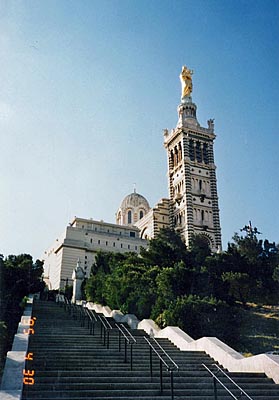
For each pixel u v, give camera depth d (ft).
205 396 53.01
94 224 343.67
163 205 352.28
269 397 53.88
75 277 189.26
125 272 159.12
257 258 203.72
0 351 73.97
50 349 70.28
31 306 125.08
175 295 132.57
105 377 56.65
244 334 121.70
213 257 194.80
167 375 60.34
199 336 107.96
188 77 404.57
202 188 347.15
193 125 370.53
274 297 182.70
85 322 106.22
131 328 107.04
